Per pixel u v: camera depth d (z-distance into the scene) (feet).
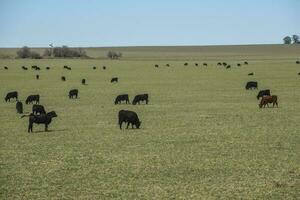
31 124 115.14
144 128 119.03
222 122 127.54
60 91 222.69
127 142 101.19
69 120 134.31
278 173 75.46
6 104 177.17
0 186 70.28
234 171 76.89
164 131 114.21
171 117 137.90
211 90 220.02
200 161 83.61
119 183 71.00
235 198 63.72
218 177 73.56
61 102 179.63
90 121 131.85
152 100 183.73
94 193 66.44
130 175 75.25
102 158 86.89
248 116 138.00
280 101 174.40
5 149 95.66
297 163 81.61
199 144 98.32
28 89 233.96
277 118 133.18
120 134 110.83
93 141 102.78
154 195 65.16
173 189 67.77
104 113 147.64
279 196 64.49
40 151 93.50
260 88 224.74
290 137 104.99
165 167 79.82
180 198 63.82
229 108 156.87
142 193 66.08
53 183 71.56
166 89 228.43
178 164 81.66
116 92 216.33
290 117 134.62
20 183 71.77
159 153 90.27
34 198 64.75
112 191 67.15
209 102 174.91
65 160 85.81
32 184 71.20
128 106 165.17
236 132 112.06
